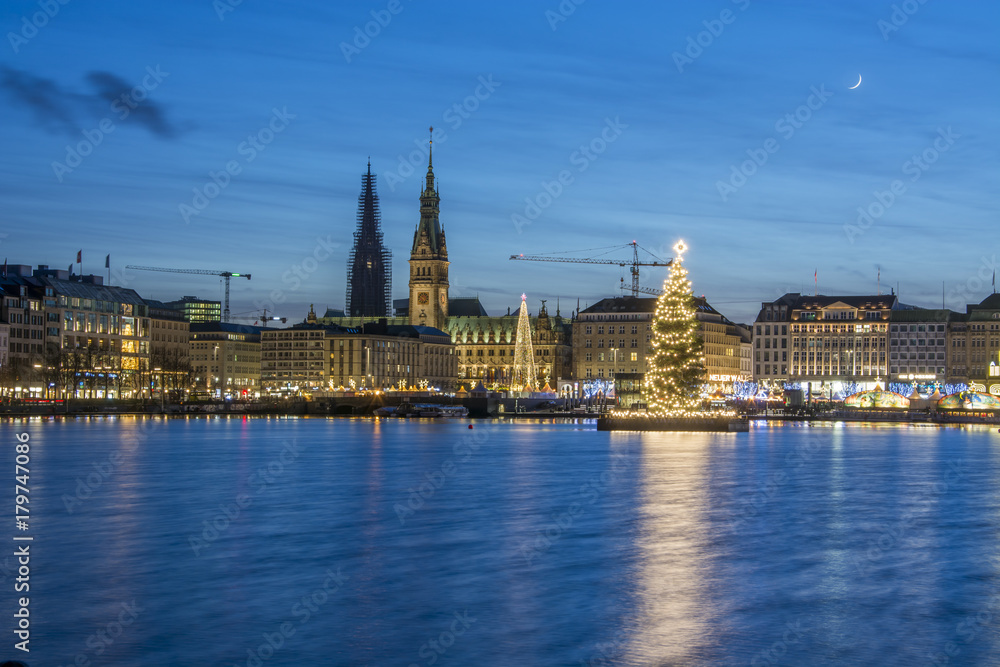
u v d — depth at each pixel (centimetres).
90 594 5369
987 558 6184
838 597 5288
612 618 4931
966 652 4475
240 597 5309
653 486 9644
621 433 19738
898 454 14400
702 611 5047
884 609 5084
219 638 4666
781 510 8056
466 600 5256
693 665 4325
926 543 6638
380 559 6172
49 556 6253
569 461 12525
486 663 4362
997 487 9750
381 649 4528
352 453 14662
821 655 4438
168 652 4494
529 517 7700
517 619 4928
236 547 6531
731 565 5984
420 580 5653
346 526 7306
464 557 6216
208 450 15338
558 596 5322
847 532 7031
